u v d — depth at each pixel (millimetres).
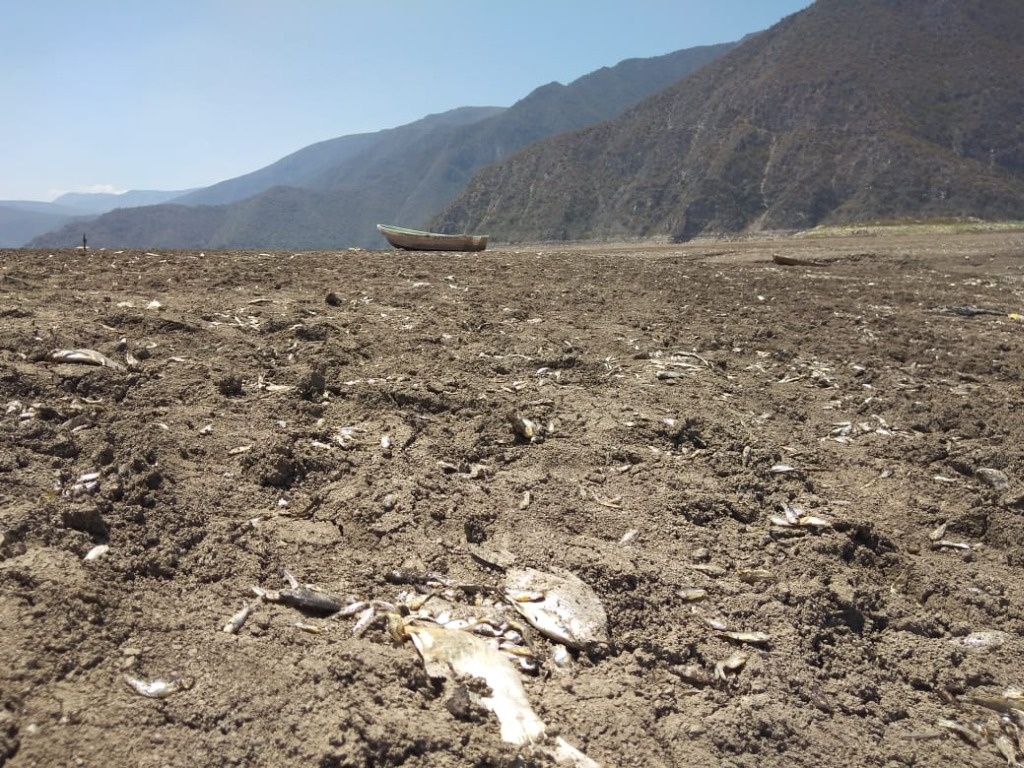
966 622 3320
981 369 6816
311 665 2426
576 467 4164
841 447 4926
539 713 2451
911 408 5582
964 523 4047
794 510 3939
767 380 6098
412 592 2941
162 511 3148
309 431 4078
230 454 3744
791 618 3100
